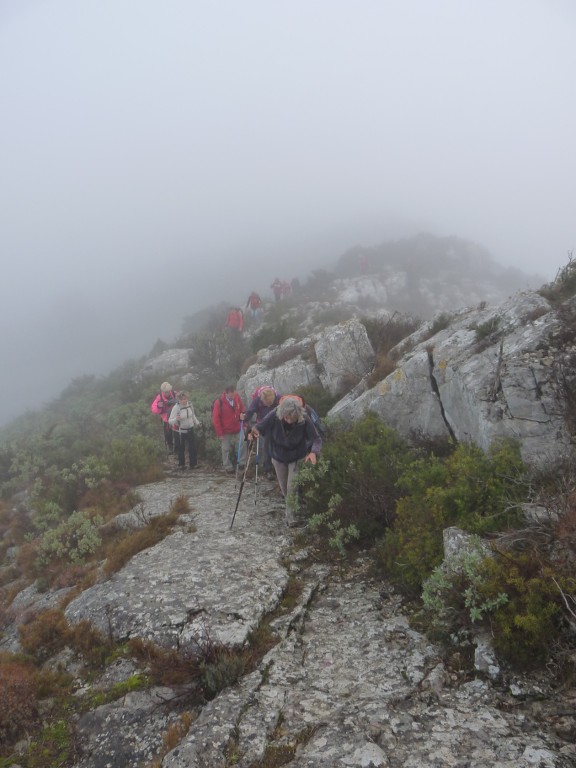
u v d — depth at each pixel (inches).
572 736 121.7
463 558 167.3
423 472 233.1
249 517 297.9
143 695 160.9
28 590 283.9
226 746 132.2
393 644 168.9
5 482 494.3
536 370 246.1
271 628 186.7
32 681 171.6
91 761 142.6
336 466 273.4
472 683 143.3
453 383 292.2
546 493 185.8
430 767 116.6
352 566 230.1
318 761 122.5
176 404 443.2
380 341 469.7
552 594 146.7
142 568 234.8
